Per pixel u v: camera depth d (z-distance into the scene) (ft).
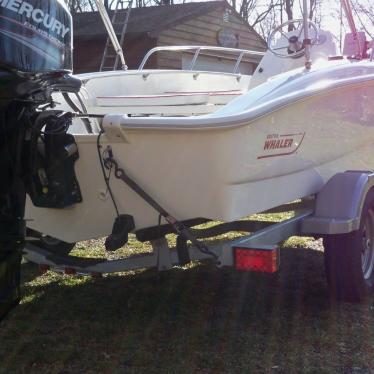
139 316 13.51
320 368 10.87
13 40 9.05
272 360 11.22
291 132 12.70
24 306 14.15
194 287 15.46
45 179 10.83
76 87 10.76
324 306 14.07
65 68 10.30
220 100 17.72
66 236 12.45
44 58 9.61
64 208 12.00
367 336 12.32
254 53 23.61
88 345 11.94
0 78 8.90
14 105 9.42
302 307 14.02
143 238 11.88
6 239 9.21
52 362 11.16
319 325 12.91
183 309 13.92
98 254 17.62
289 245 19.36
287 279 16.03
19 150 9.57
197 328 12.76
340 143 15.03
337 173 14.53
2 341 12.15
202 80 20.95
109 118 10.56
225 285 15.60
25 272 16.51
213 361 11.15
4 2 9.02
